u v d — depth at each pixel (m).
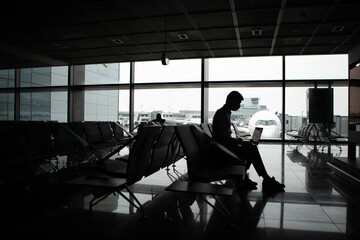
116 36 6.64
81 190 2.95
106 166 2.44
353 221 2.09
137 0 4.64
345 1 4.58
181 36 6.59
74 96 10.44
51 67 10.55
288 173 4.06
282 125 9.02
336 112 9.31
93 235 1.80
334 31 6.07
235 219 2.13
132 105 9.87
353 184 3.27
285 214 2.25
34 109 11.43
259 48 7.53
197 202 2.58
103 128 5.50
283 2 4.63
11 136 3.19
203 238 1.77
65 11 5.14
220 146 2.60
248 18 5.38
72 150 4.30
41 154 3.59
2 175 3.76
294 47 7.39
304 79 8.75
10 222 2.03
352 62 4.03
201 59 9.14
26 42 7.18
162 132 2.39
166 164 3.16
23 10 5.09
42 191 2.91
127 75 9.81
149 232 1.86
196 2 4.70
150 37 6.70
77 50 7.97
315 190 3.05
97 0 4.68
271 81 8.89
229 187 1.92
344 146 8.38
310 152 6.71
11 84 11.45
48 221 2.05
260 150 7.11
